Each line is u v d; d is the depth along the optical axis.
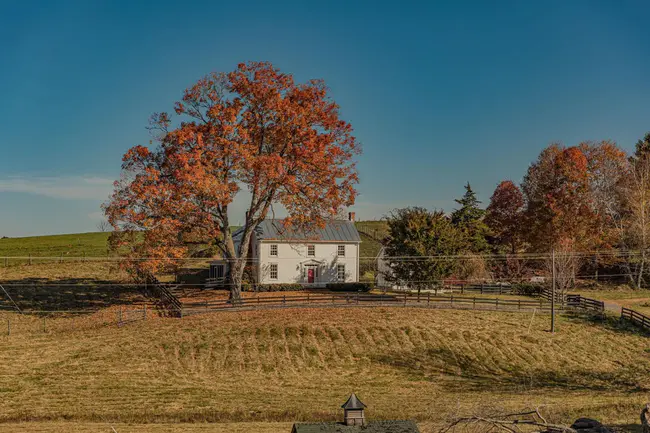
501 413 19.17
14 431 26.92
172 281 70.00
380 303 55.88
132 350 41.69
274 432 26.81
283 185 52.66
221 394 33.41
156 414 29.56
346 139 54.44
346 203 54.06
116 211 50.53
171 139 51.94
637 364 42.38
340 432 18.72
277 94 52.16
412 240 58.50
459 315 53.38
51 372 36.84
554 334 48.84
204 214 51.81
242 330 46.62
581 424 20.94
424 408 30.42
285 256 65.31
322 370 39.44
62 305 56.31
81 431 26.84
